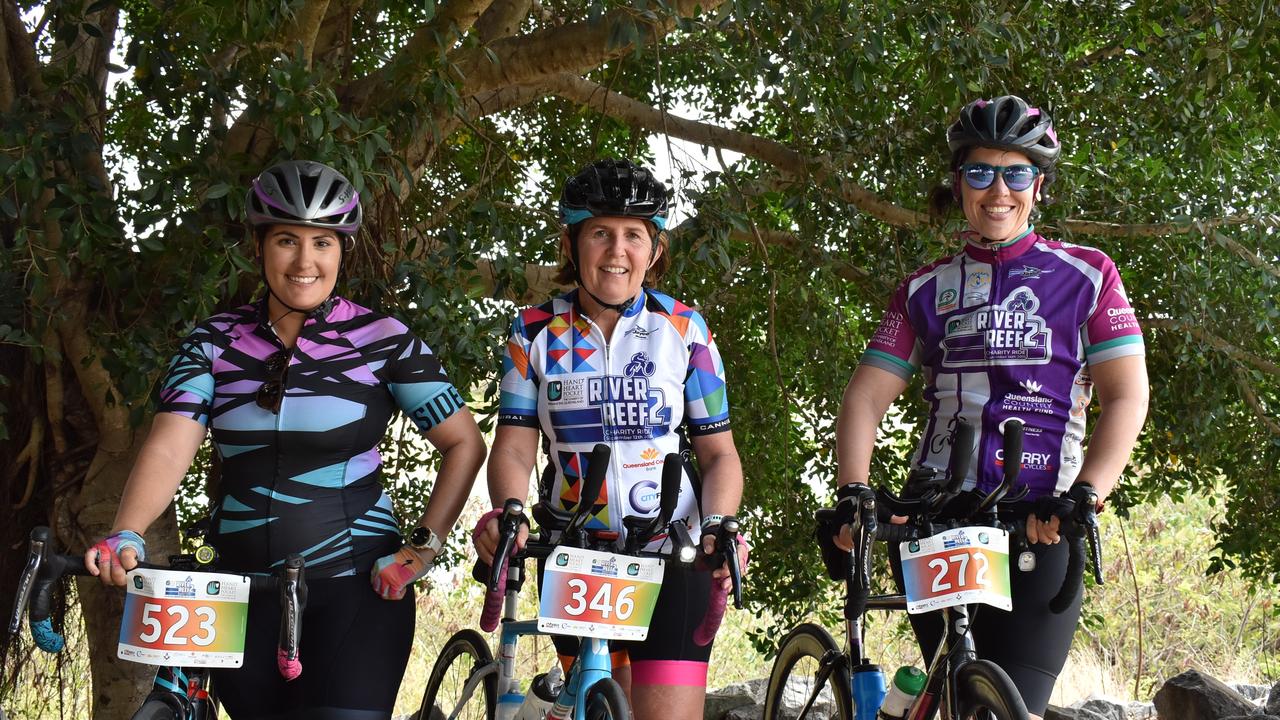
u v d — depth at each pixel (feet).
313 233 8.27
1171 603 37.42
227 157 13.55
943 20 15.42
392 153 13.47
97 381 16.83
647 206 8.65
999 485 7.65
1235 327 20.18
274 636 8.18
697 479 9.18
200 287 12.19
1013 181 8.47
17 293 13.52
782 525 21.13
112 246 13.52
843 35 14.97
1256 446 21.30
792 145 20.26
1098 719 19.20
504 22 16.88
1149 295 20.30
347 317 8.58
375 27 17.10
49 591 7.00
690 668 8.93
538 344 9.04
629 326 8.98
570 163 22.70
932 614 8.75
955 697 7.68
